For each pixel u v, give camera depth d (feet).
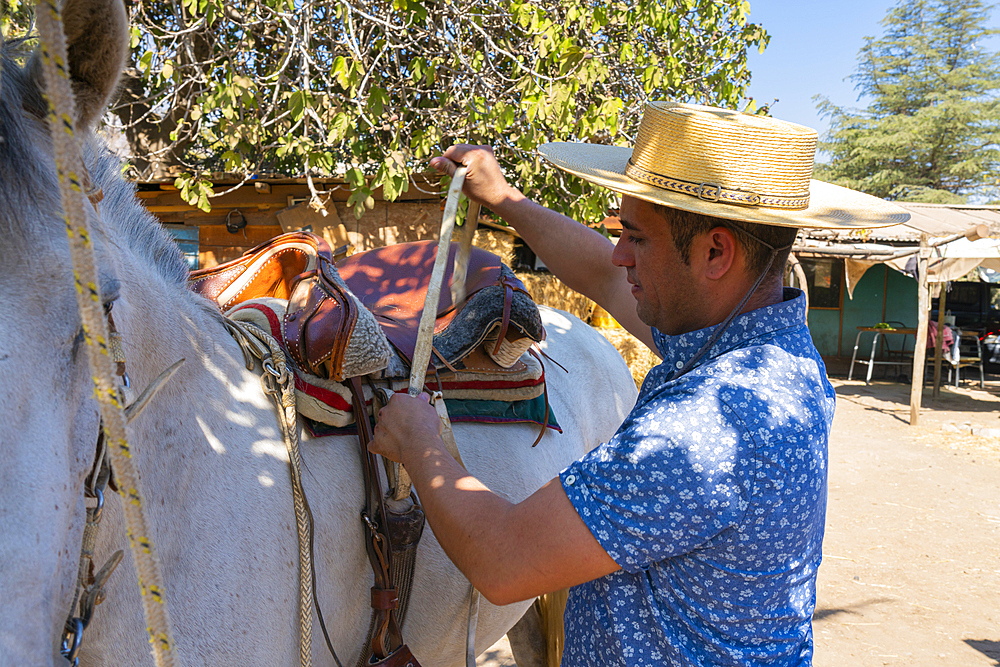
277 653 3.98
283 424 4.14
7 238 2.42
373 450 4.27
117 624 3.33
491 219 20.47
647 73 18.72
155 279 3.59
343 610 4.47
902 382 42.04
